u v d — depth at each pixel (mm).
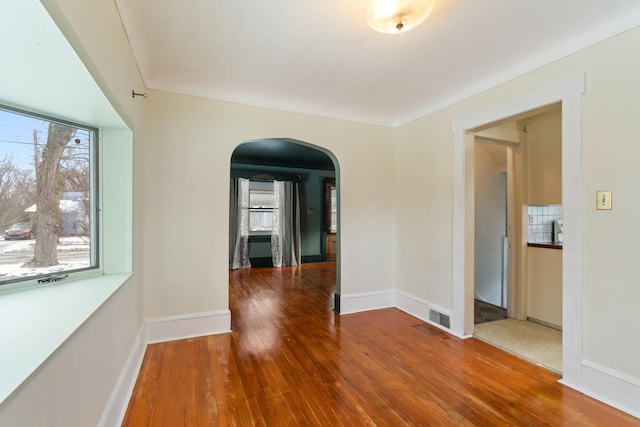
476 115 2648
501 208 4312
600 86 1817
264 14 1740
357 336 2740
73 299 1341
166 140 2617
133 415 1637
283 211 6531
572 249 1940
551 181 3064
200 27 1862
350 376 2059
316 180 7043
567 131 1972
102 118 1685
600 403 1762
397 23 1604
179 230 2654
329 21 1808
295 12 1723
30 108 1484
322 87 2744
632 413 1658
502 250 4328
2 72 1154
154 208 2568
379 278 3598
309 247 6949
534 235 3365
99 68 1269
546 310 3043
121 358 1683
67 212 1719
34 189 1533
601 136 1813
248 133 2932
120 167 1948
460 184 2814
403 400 1799
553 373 2102
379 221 3607
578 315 1909
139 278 2246
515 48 2074
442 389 1911
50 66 1097
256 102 2963
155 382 1953
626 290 1709
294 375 2062
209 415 1648
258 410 1695
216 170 2799
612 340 1762
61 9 867
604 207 1797
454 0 1596
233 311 3428
